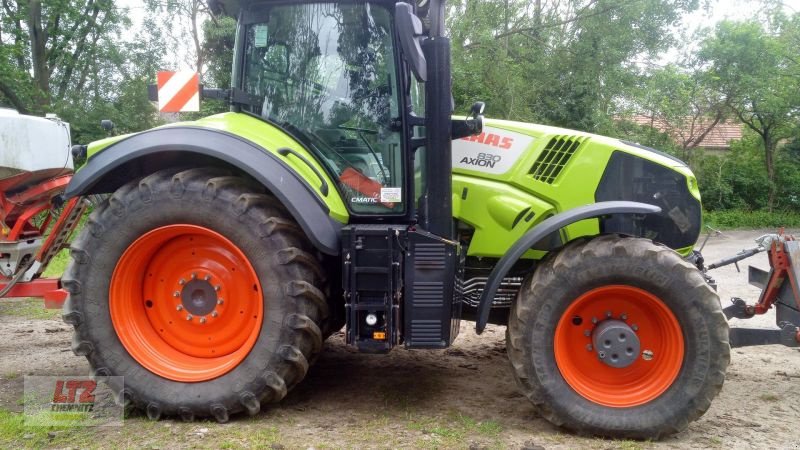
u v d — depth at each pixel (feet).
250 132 11.63
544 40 52.90
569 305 10.93
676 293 10.59
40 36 55.57
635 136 59.26
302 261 10.98
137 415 11.60
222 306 11.61
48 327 18.60
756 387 13.75
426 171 11.43
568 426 10.93
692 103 63.46
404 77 11.61
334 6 11.80
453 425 11.32
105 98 57.93
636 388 11.11
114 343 11.42
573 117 50.90
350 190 11.80
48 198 15.39
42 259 14.75
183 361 11.66
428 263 11.07
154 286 11.90
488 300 11.12
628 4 50.72
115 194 11.39
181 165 11.91
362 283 10.98
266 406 12.14
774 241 12.59
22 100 53.16
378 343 11.00
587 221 12.56
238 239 10.95
